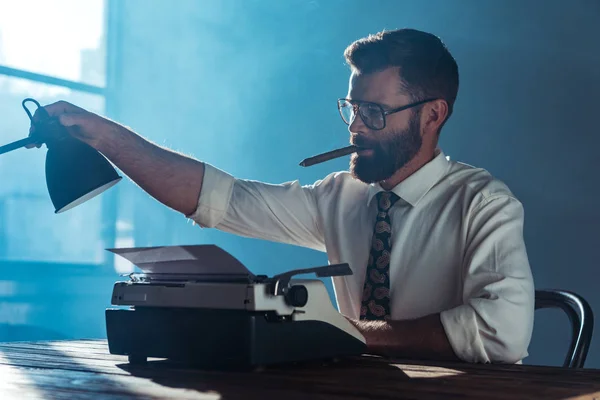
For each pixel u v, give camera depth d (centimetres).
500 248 159
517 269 154
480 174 177
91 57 574
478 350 137
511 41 470
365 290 178
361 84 177
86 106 570
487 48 478
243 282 109
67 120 153
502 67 472
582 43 445
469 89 483
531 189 457
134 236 571
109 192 567
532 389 91
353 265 186
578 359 167
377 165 176
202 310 110
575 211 442
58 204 121
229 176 186
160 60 596
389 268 176
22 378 100
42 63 547
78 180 121
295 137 557
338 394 85
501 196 167
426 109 178
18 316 527
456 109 487
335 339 119
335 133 542
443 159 181
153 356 115
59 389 89
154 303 115
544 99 457
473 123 480
